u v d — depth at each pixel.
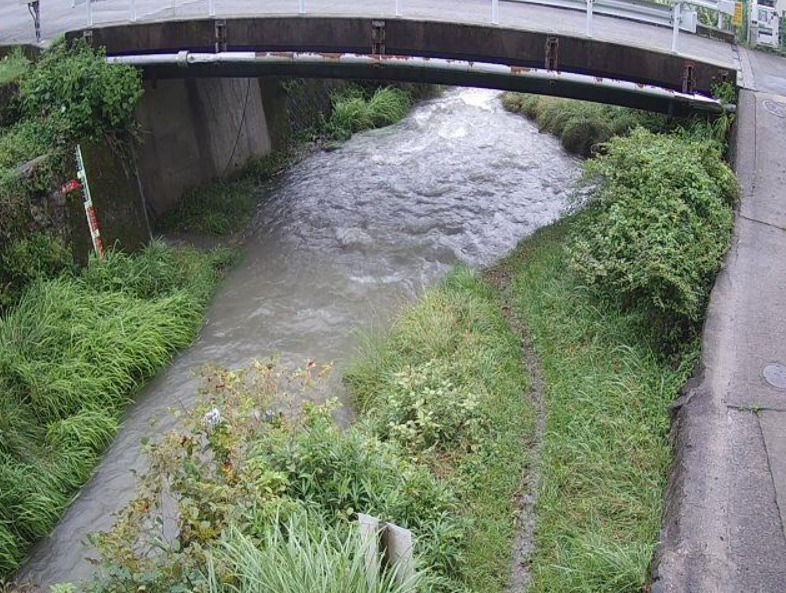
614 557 5.39
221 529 5.07
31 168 9.27
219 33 10.69
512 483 6.56
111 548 5.09
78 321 8.59
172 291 9.84
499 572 5.80
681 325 7.54
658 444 6.41
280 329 9.48
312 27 10.52
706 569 5.04
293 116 15.55
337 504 5.70
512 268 10.22
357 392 7.98
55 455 7.33
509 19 11.25
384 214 12.17
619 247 8.02
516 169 13.58
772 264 7.93
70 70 10.30
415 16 10.67
